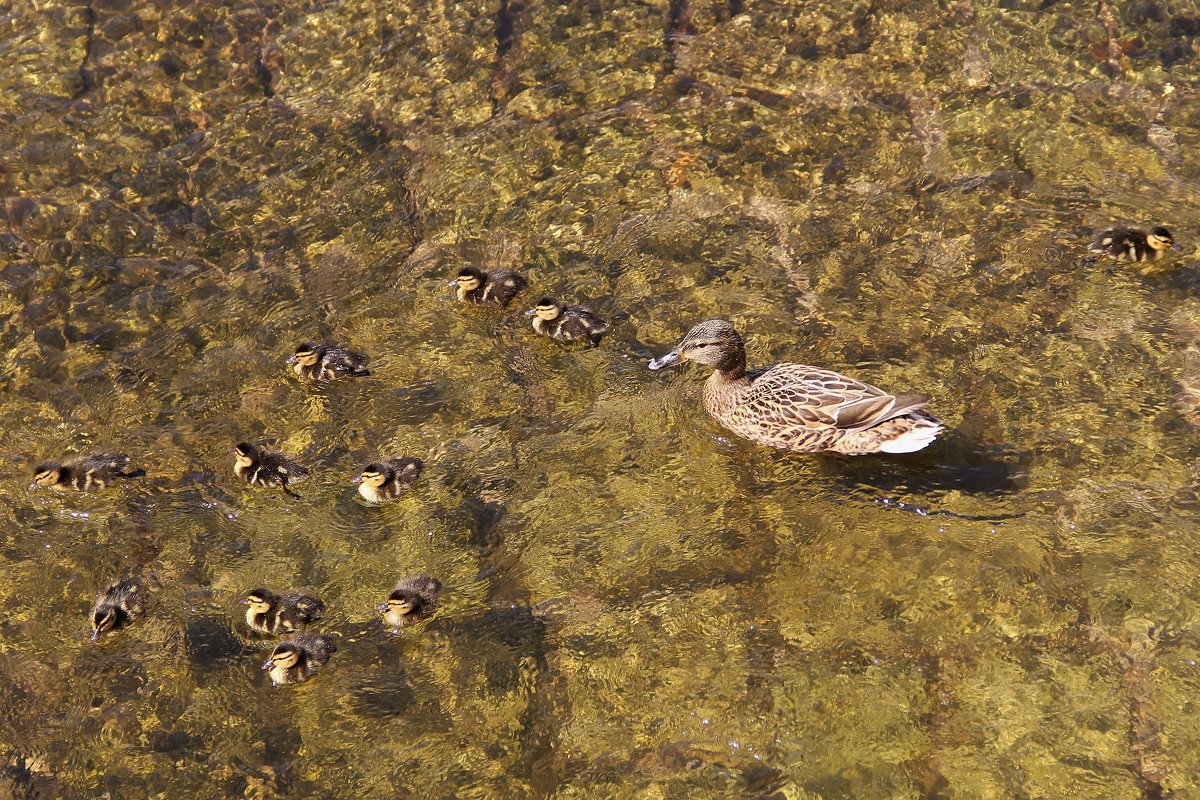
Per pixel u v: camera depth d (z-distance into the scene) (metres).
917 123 11.88
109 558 8.37
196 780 6.87
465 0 13.44
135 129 12.21
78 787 6.90
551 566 8.00
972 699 6.75
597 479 8.67
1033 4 13.13
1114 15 12.88
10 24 13.28
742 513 8.23
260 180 11.70
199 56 13.02
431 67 12.92
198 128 12.25
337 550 8.30
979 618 7.22
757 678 7.03
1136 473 8.16
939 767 6.41
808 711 6.80
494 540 8.25
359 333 10.16
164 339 10.16
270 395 9.63
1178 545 7.56
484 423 9.25
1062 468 8.27
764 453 8.79
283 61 13.02
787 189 11.27
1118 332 9.42
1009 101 12.02
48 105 12.43
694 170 11.56
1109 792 6.20
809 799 6.34
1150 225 10.52
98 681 7.53
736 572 7.77
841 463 8.55
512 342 10.01
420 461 8.89
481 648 7.48
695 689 7.02
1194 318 9.49
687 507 8.34
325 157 11.93
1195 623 7.04
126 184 11.65
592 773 6.63
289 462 8.91
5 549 8.48
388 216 11.30
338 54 13.09
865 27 13.05
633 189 11.41
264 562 8.26
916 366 9.30
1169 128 11.57
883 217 10.86
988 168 11.31
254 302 10.48
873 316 9.85
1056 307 9.75
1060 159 11.34
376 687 7.31
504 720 7.02
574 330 9.78
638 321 10.09
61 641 7.82
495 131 12.14
